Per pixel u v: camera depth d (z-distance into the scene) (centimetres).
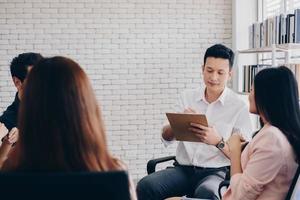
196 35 573
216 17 575
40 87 138
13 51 552
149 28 567
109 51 564
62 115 138
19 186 129
